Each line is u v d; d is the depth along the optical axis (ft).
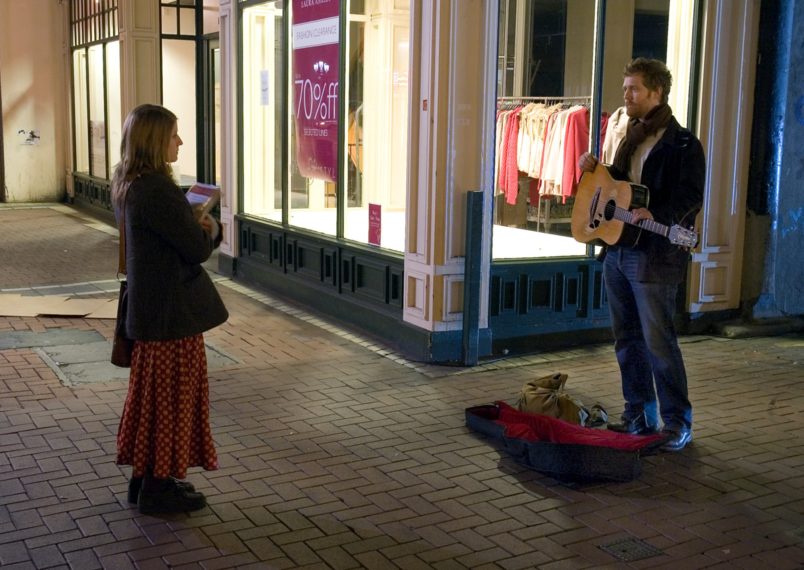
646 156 14.93
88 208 50.08
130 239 11.85
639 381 16.01
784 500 13.50
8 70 52.11
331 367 20.30
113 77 44.80
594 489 13.82
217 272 32.60
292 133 27.40
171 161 12.26
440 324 20.52
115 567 11.16
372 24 23.57
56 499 13.12
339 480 14.05
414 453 15.23
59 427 16.14
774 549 11.91
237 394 18.29
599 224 14.94
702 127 23.03
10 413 16.84
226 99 30.96
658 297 14.93
